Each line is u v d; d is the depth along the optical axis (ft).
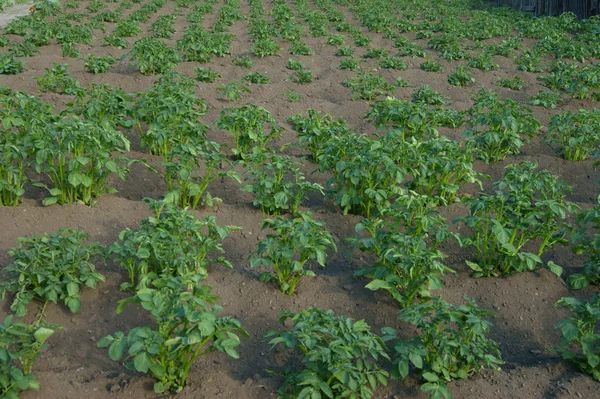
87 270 16.98
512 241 19.34
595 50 49.29
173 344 13.28
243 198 24.90
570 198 26.02
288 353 16.11
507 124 27.30
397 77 43.27
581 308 15.26
